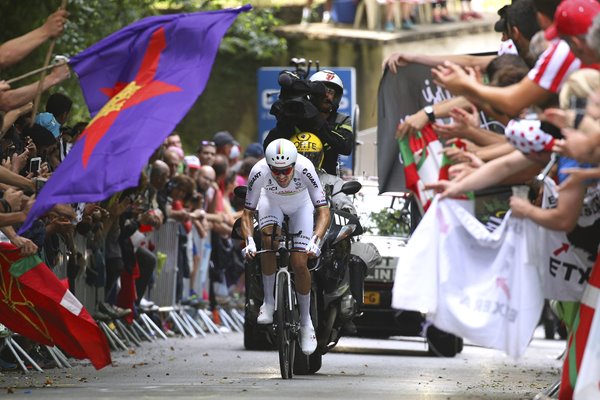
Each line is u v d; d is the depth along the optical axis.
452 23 81.88
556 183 22.19
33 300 25.56
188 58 22.77
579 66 19.30
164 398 23.02
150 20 23.11
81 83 23.50
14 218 25.02
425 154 21.64
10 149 30.03
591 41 18.58
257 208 29.48
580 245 20.42
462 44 81.75
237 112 78.06
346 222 30.22
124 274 40.41
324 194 28.70
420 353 42.19
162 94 22.27
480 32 82.62
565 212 19.48
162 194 44.69
